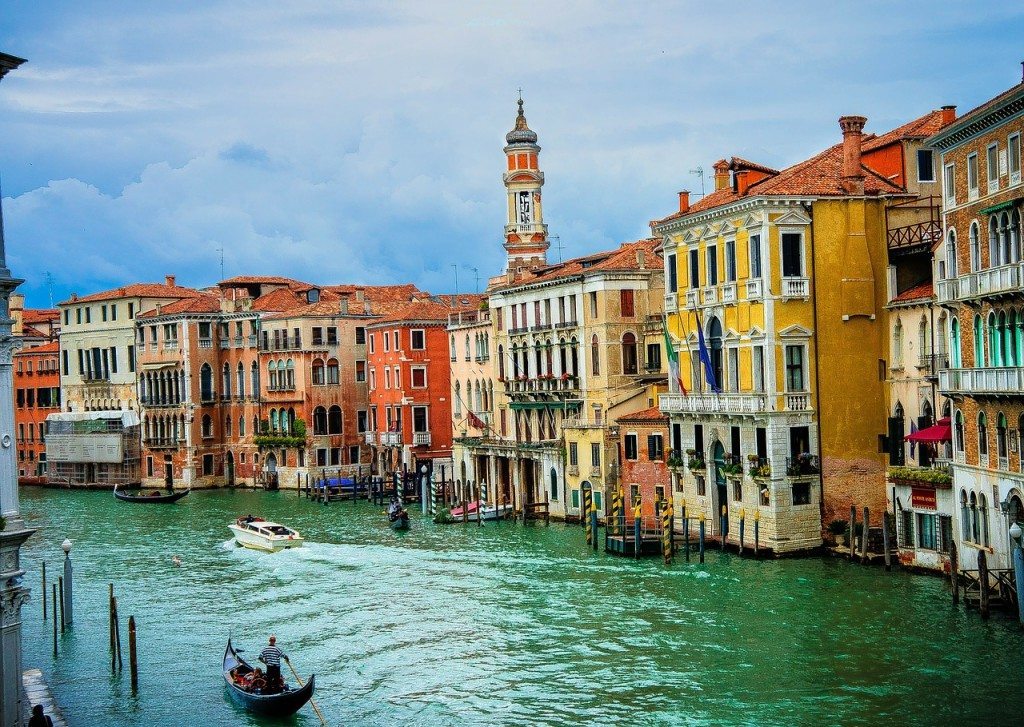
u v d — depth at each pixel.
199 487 94.69
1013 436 36.62
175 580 51.12
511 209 93.88
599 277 62.59
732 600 41.44
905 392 47.69
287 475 91.19
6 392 24.88
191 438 94.50
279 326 91.94
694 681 33.00
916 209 49.50
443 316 86.50
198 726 31.42
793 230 48.62
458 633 39.62
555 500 65.50
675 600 42.12
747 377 49.81
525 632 39.22
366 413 93.12
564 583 46.34
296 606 45.00
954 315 41.75
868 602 39.62
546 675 34.47
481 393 77.00
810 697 31.08
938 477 42.41
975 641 34.44
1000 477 37.50
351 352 92.44
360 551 57.06
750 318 49.47
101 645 39.78
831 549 48.22
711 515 52.94
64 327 105.31
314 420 90.69
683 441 54.84
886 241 49.22
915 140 49.75
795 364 48.75
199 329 95.19
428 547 57.41
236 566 54.25
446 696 33.09
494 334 74.50
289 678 35.47
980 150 38.62
